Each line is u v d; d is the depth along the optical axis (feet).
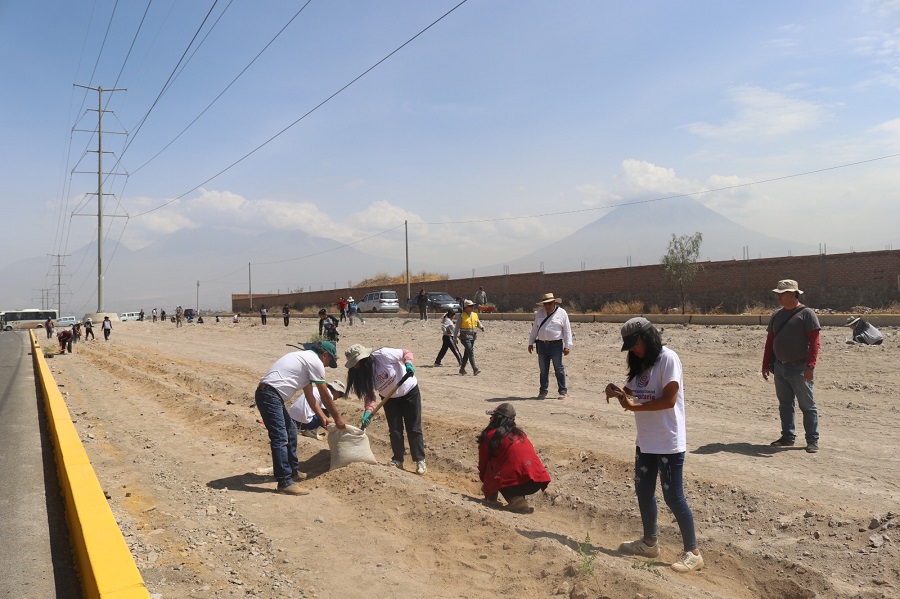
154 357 88.89
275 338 113.91
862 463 24.99
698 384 45.01
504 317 120.88
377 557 18.35
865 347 53.47
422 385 50.01
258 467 28.81
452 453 30.78
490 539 18.94
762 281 106.73
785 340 27.25
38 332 212.43
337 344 89.61
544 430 32.68
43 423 41.70
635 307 117.39
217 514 22.02
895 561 16.60
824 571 16.97
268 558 18.12
